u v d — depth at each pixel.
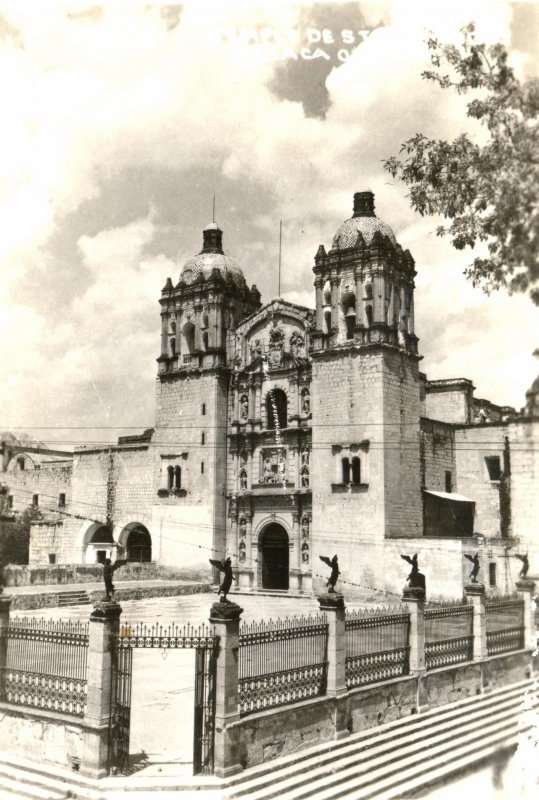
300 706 22.48
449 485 65.88
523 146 18.84
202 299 70.88
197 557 67.56
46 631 22.14
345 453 59.12
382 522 56.31
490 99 19.30
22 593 50.59
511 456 57.78
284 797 19.72
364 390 58.69
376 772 22.14
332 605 24.52
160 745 21.83
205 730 20.23
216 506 67.50
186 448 69.88
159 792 19.12
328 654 24.27
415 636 27.78
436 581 52.81
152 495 72.88
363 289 60.16
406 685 26.97
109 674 20.44
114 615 20.80
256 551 66.25
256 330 68.88
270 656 22.30
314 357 61.75
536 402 24.62
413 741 24.64
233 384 69.62
